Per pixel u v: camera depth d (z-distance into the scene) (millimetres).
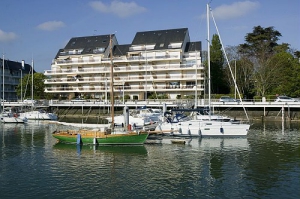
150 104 64812
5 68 106750
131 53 80250
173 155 27281
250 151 28719
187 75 74312
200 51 78750
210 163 24406
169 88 75188
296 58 74062
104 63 81250
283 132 41375
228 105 58312
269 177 20609
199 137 36125
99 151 29109
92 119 63750
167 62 77312
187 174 21438
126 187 18859
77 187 18906
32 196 17547
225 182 19688
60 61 84500
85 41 89438
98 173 21766
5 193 18016
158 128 37656
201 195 17531
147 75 77375
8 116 57562
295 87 65750
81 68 83375
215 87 79438
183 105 55969
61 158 26328
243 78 76125
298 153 27688
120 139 31625
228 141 34062
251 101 60500
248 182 19625
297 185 18984
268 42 79938
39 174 21625
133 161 25172
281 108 56375
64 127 48250
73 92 84375
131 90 77750
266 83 68062
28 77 87500
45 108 71688
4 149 30266
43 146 31766
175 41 78688
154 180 20156
